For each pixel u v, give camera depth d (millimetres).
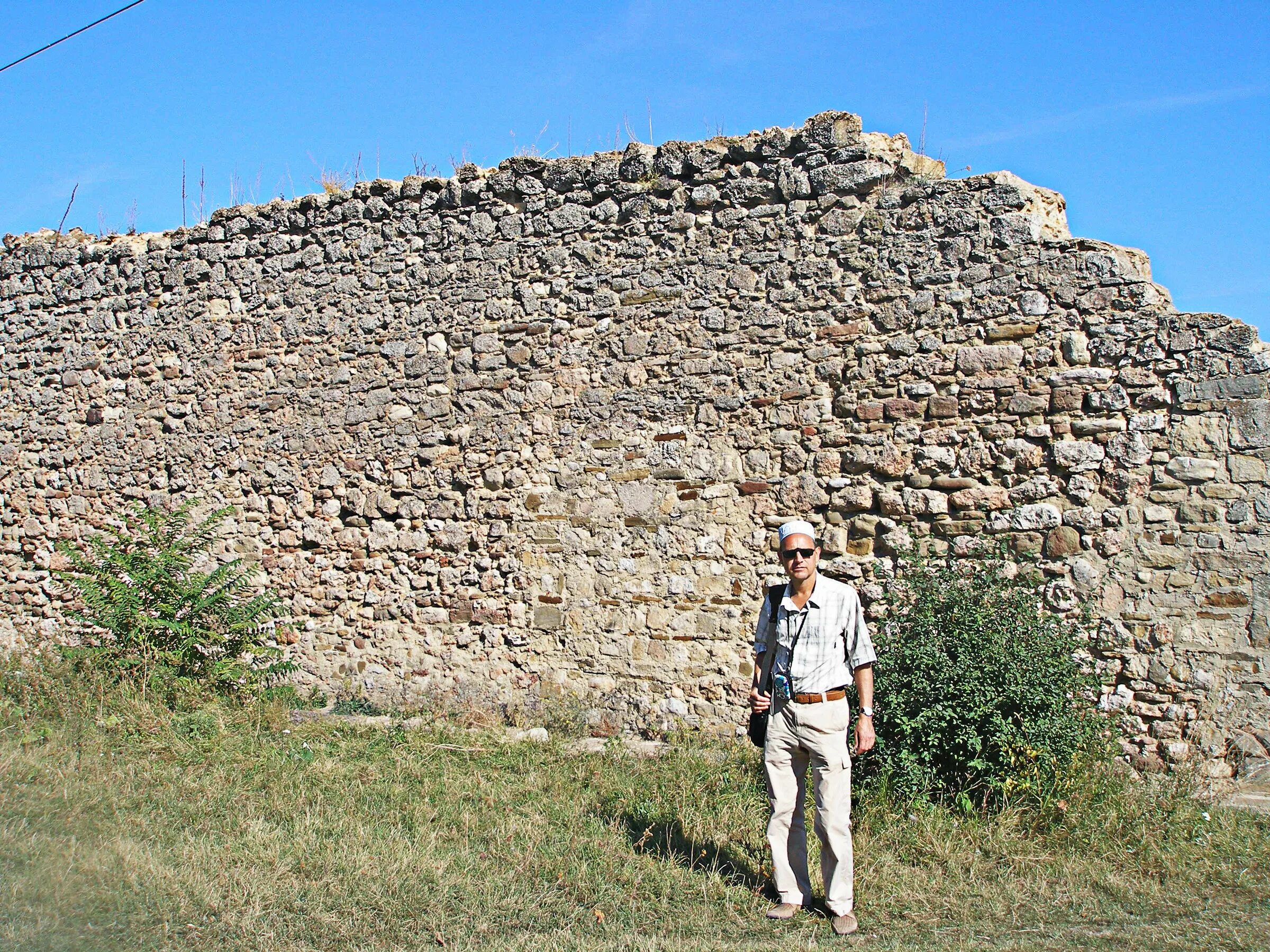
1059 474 7230
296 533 9648
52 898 4730
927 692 5984
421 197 9375
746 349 8117
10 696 7957
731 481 8086
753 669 7922
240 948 4422
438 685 8938
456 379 9109
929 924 4793
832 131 7973
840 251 7918
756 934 4695
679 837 5746
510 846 5605
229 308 10164
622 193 8625
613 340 8562
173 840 5523
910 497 7562
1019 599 6473
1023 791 5773
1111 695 6973
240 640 8930
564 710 8367
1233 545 6816
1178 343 7027
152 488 10414
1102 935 4652
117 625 8484
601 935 4656
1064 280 7320
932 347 7605
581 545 8539
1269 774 6594
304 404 9734
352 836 5641
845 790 4781
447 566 9023
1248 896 5043
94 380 10805
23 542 11109
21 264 11250
